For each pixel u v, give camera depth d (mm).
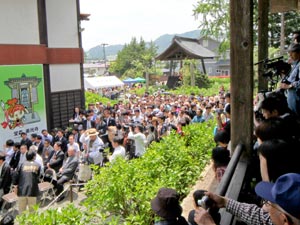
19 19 14008
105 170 5406
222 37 13344
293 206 1312
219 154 3381
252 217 2104
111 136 10062
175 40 36781
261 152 1909
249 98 3316
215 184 5227
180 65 40062
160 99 20125
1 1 13250
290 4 6625
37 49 14602
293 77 3525
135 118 13742
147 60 60500
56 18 15938
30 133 14312
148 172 5414
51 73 15727
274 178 1827
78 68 17188
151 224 4453
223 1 12953
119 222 4773
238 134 3402
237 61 3301
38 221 4180
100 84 34375
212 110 12914
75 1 16859
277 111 2932
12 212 8383
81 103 17406
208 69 56719
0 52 13117
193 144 6965
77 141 12195
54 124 15797
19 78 13836
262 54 6598
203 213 2086
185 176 5508
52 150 10273
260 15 6625
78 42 17062
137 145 9508
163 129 10516
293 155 1837
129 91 38531
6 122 13281
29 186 7992
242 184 2768
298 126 2367
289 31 15383
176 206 2760
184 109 12633
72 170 9281
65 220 4133
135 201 4727
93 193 5141
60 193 8961
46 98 15180
